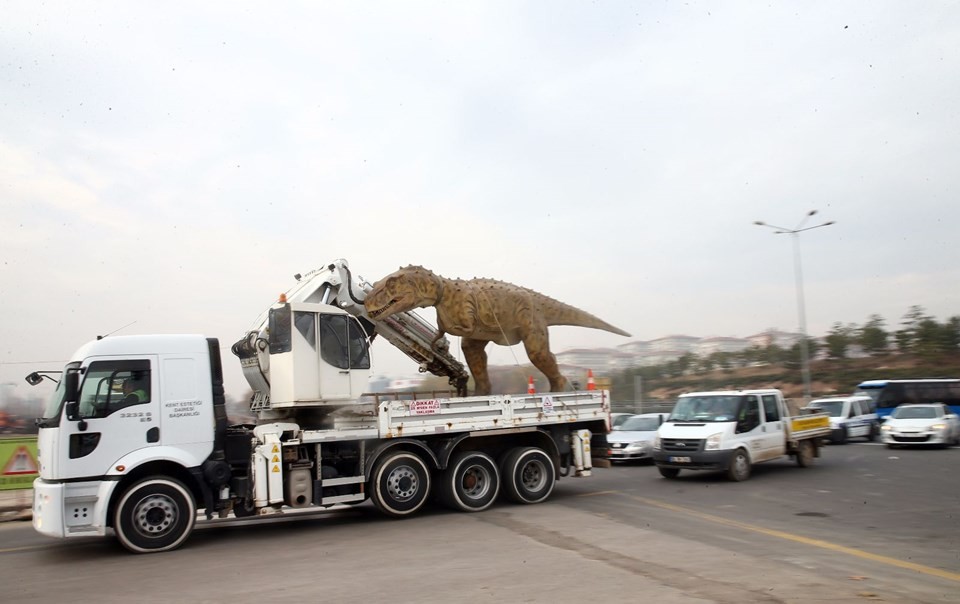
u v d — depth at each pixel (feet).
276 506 34.09
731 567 24.93
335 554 29.37
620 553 27.63
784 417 55.83
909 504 39.45
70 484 30.12
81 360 31.32
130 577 26.37
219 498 33.45
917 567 24.84
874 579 23.08
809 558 26.35
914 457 67.67
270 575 25.76
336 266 41.09
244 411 39.37
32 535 37.86
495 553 28.27
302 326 36.52
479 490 40.47
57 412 30.81
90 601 22.93
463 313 43.01
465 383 46.96
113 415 31.19
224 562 28.55
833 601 20.52
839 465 60.08
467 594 22.06
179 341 33.40
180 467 33.09
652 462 65.82
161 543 31.30
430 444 39.47
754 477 52.34
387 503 37.17
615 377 133.69
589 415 45.27
